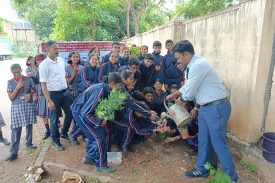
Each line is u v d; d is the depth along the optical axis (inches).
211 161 155.8
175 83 243.0
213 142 141.3
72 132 196.7
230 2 293.3
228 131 197.3
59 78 185.9
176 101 163.2
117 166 164.9
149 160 172.4
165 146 192.2
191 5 328.8
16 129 178.1
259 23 161.8
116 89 148.9
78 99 156.1
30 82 185.2
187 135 175.2
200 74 135.8
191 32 265.1
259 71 165.3
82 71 198.7
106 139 157.5
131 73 159.9
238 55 183.8
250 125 172.6
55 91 184.9
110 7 771.4
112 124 175.5
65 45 353.1
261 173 155.3
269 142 153.4
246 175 156.2
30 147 195.6
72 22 700.0
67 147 192.7
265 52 163.3
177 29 302.4
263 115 173.2
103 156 156.2
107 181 148.9
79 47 358.0
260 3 160.6
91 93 149.9
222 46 204.8
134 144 193.6
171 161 171.5
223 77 203.6
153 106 203.3
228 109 139.2
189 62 142.8
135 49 306.2
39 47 338.0
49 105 178.7
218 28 210.4
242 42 179.0
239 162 169.6
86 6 691.4
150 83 232.4
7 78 633.0
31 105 186.2
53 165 164.2
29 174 153.5
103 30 736.3
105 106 144.3
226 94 140.5
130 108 163.3
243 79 178.4
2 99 390.3
